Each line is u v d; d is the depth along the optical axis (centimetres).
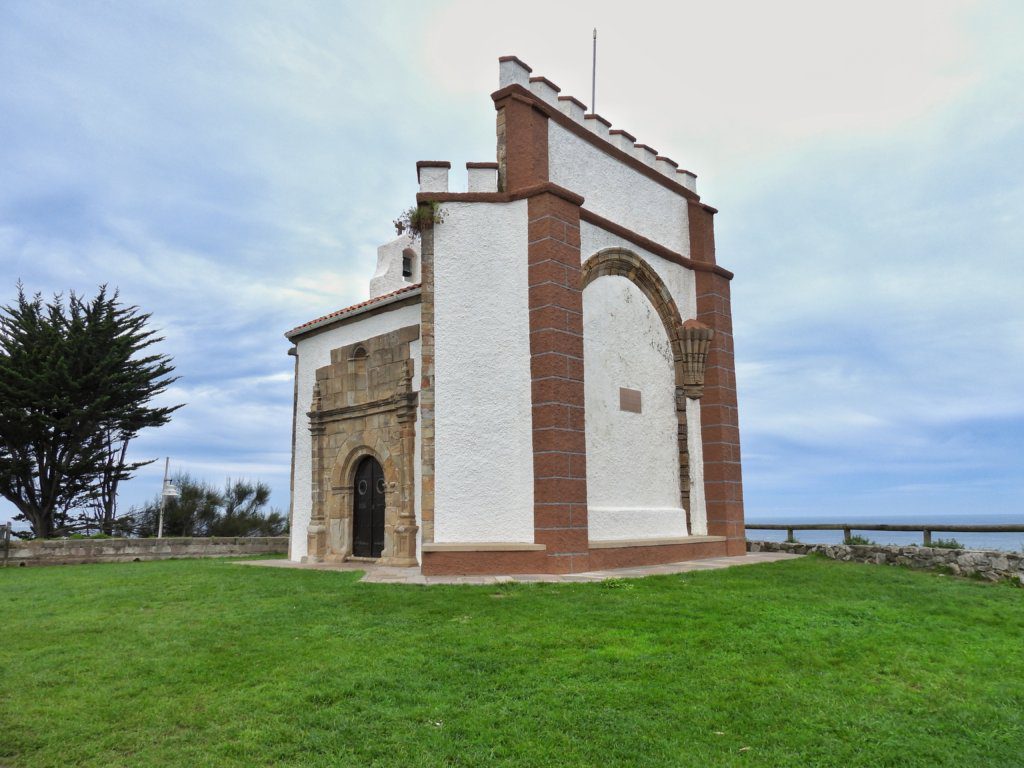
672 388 1719
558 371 1304
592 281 1530
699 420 1753
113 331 3173
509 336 1340
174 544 2073
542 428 1290
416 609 900
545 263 1332
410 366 1543
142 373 3162
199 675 660
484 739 525
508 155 1402
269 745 515
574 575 1223
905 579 1246
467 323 1345
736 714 580
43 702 602
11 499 2891
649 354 1661
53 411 2905
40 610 980
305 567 1478
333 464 1745
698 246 1822
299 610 911
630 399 1580
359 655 704
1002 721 595
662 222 1753
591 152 1565
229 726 545
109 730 545
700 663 693
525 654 707
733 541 1706
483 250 1370
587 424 1458
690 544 1577
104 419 3047
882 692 645
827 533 3950
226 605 966
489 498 1293
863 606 975
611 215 1595
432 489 1299
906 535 3634
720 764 499
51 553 1842
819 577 1228
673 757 506
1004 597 1104
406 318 1586
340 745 514
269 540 2262
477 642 744
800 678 668
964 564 1321
